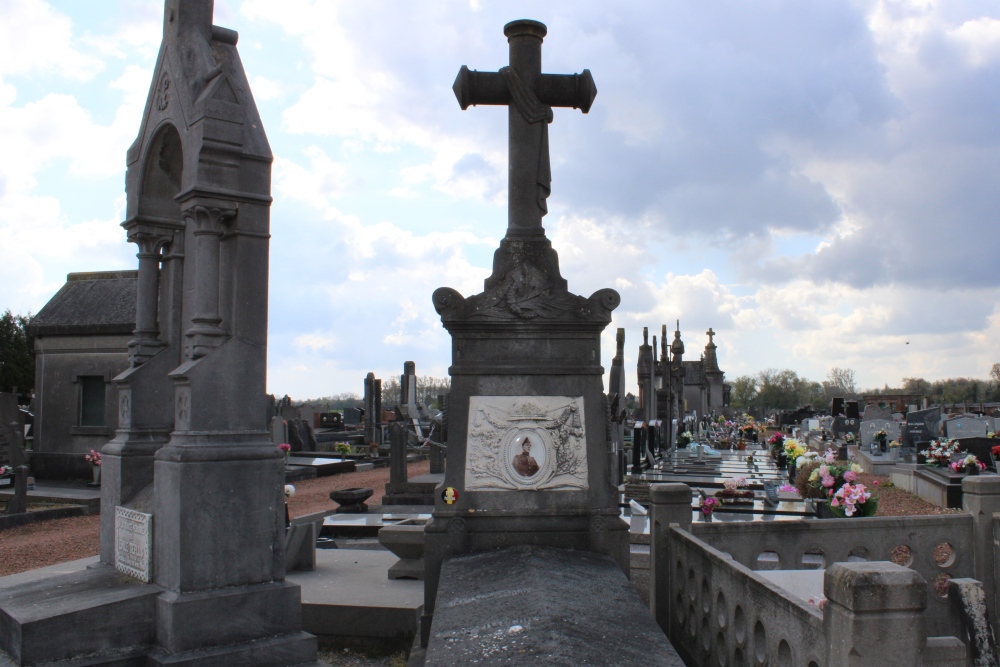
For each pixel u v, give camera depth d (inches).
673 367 1503.4
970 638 178.2
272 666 220.5
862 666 107.8
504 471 206.4
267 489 232.1
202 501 220.2
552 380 210.4
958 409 2245.3
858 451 1099.9
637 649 125.4
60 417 797.9
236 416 233.1
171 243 291.6
